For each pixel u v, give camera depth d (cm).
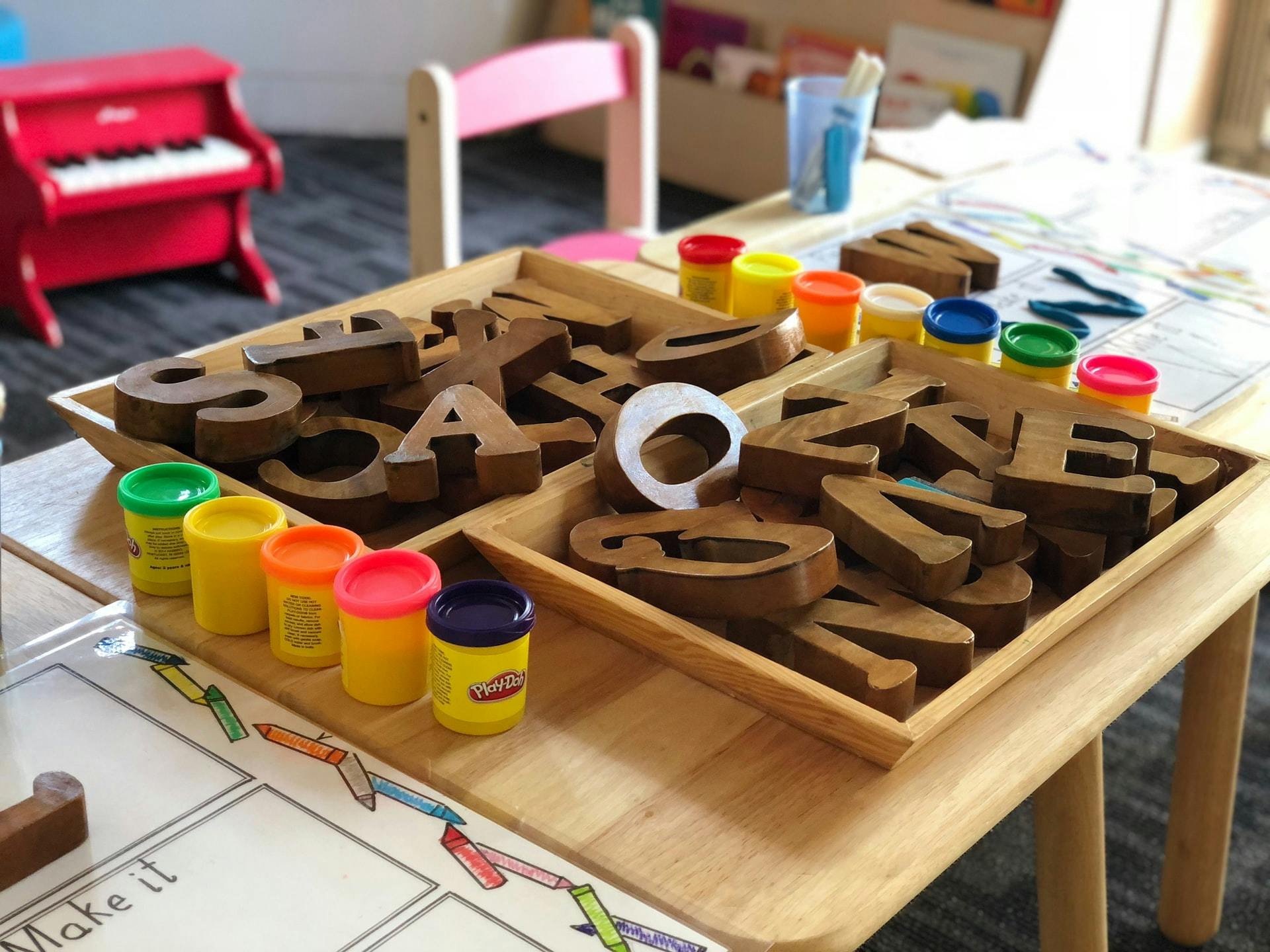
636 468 98
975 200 179
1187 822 151
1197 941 158
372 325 114
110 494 105
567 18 414
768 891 69
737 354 114
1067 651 88
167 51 313
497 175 407
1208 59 355
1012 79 314
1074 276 153
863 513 91
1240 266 161
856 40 345
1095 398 116
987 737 81
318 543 86
